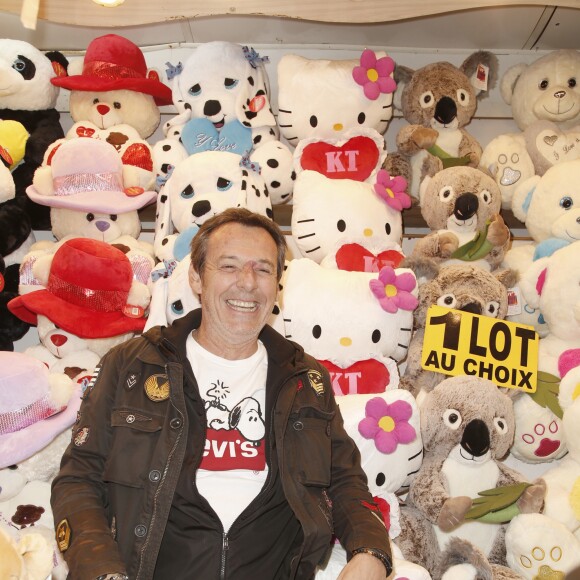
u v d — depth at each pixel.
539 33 2.89
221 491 1.58
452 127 2.81
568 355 2.45
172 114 3.01
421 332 2.50
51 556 1.63
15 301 2.34
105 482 1.58
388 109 2.75
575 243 2.48
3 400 2.01
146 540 1.49
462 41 2.97
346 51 3.01
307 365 1.77
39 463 2.11
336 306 2.31
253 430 1.65
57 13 2.62
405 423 2.17
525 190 2.69
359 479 1.74
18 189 2.68
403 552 2.18
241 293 1.65
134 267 2.47
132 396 1.62
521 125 2.92
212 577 1.52
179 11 2.60
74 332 2.27
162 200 2.56
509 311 2.55
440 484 2.21
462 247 2.54
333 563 1.93
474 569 2.16
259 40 2.98
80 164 2.52
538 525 2.20
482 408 2.25
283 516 1.62
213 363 1.71
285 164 2.66
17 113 2.78
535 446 2.43
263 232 1.74
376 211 2.54
